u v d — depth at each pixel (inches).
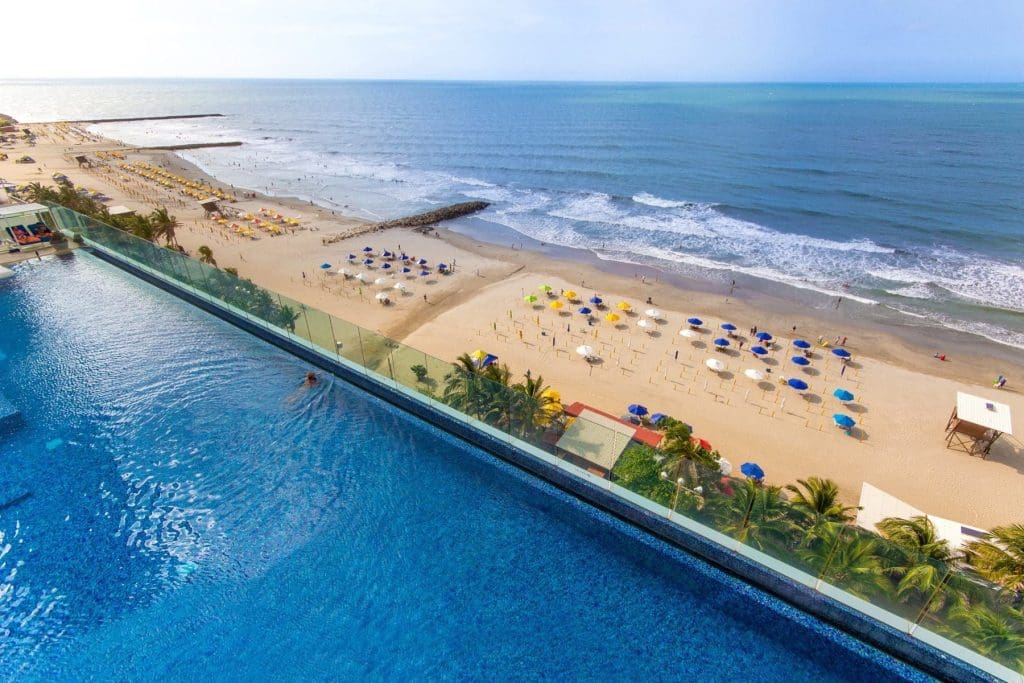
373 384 705.0
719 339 1155.9
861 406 979.3
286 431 641.0
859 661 401.7
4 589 450.0
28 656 402.3
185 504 534.6
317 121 6638.8
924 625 386.6
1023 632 357.4
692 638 415.8
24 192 1883.6
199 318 893.2
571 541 500.7
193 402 689.0
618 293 1476.4
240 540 498.3
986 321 1323.8
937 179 2770.7
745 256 1793.8
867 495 691.4
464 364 843.4
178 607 437.1
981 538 576.4
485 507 538.3
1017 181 2706.7
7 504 533.0
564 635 419.2
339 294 1434.5
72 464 584.4
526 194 2760.8
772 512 438.0
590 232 2082.9
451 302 1403.8
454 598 447.2
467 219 2279.8
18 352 789.9
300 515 525.7
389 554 483.5
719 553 470.3
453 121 6368.1
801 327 1289.4
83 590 451.8
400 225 2118.6
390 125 6082.7
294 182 3034.0
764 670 395.2
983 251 1798.7
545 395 882.1
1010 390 1035.9
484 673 393.1
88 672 392.5
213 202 2135.8
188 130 5615.2
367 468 585.6
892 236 1966.0
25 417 657.6
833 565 412.2
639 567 475.5
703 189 2721.5
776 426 922.1
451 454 609.6
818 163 3245.6
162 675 390.6
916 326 1300.4
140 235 1395.2
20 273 1048.8
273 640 415.8
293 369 761.0
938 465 837.8
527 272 1635.1
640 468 501.7
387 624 426.6
